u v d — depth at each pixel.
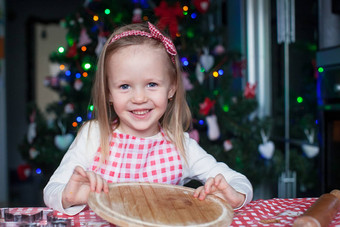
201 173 1.12
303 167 2.76
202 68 2.85
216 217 0.65
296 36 2.82
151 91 0.94
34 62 5.66
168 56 0.98
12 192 4.25
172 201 0.71
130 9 2.88
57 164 2.96
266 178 2.77
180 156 1.11
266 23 3.23
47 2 5.70
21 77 5.63
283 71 2.99
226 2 3.71
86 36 2.85
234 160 2.68
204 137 2.83
